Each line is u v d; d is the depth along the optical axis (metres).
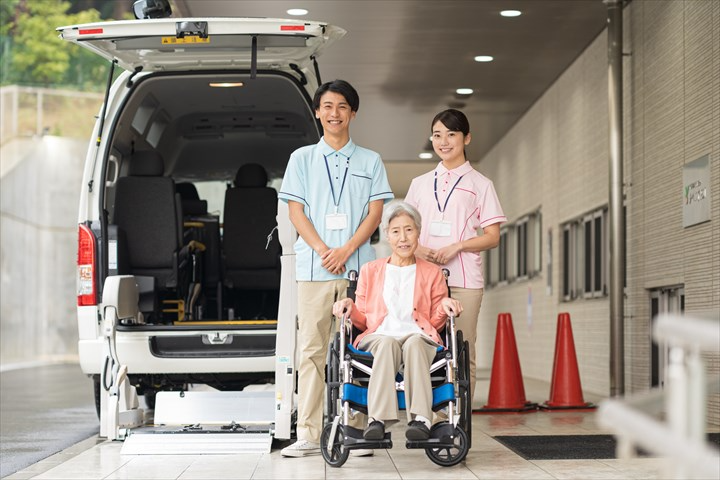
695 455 1.83
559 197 12.76
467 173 5.75
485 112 15.03
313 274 5.49
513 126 16.12
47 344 26.61
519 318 15.53
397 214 5.14
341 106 5.55
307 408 5.47
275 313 7.65
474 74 12.65
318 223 5.57
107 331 6.04
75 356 26.98
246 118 7.94
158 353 6.09
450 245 5.57
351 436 4.77
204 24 5.57
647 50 9.00
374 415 4.66
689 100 7.90
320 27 5.55
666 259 8.46
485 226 5.69
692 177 7.81
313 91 6.39
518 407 8.43
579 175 11.68
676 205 8.20
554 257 13.01
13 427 7.80
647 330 8.98
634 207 9.34
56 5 38.53
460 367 4.88
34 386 13.56
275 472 4.81
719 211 7.29
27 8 38.22
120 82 6.41
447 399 4.79
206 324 6.10
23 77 37.91
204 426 6.49
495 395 8.48
